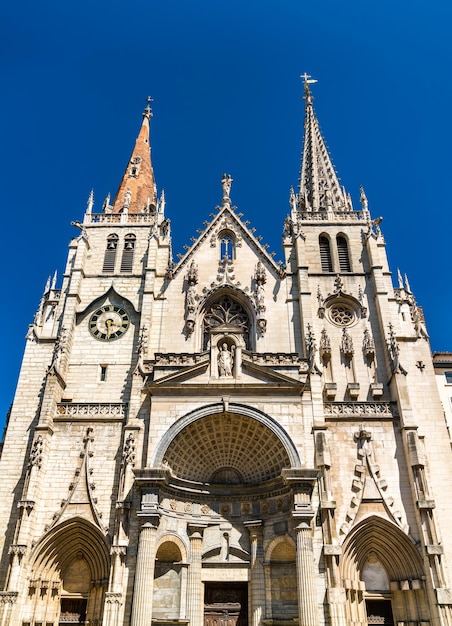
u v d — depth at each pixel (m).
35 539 36.09
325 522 34.56
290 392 39.25
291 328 46.25
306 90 79.31
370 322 46.88
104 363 45.38
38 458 38.00
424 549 34.16
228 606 36.66
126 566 34.06
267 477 39.53
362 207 55.41
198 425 39.06
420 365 44.50
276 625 34.50
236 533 38.47
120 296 48.88
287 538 36.03
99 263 51.66
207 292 48.38
